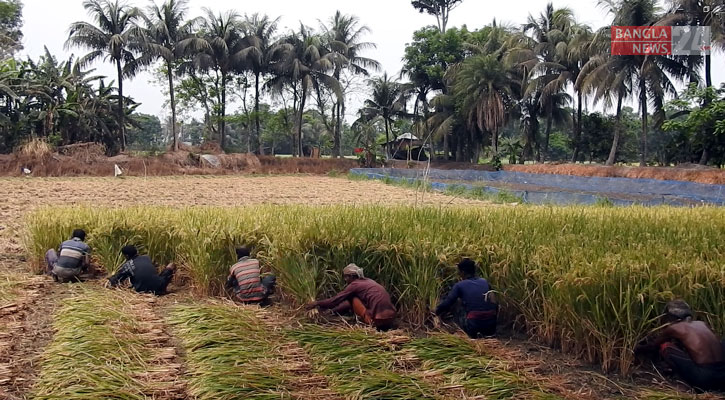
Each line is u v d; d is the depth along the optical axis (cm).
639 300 541
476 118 4506
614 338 554
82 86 4409
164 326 666
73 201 2089
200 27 4547
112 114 4612
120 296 771
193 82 4741
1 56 4162
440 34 4909
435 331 667
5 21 4625
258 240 819
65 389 469
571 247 645
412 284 696
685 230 750
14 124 3944
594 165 3647
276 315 720
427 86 5084
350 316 710
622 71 3234
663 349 526
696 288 551
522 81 4384
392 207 1034
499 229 758
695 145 2912
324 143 7019
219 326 634
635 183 2878
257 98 4788
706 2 2753
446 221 842
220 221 873
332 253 740
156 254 918
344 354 565
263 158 4519
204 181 3475
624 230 782
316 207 1098
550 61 4253
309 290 711
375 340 593
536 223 817
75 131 4262
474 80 4228
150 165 3919
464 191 2897
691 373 500
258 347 575
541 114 4578
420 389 478
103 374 500
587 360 582
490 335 647
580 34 3612
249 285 756
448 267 700
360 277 683
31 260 948
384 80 4969
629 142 4766
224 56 4500
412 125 5241
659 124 3416
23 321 672
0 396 472
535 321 633
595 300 561
